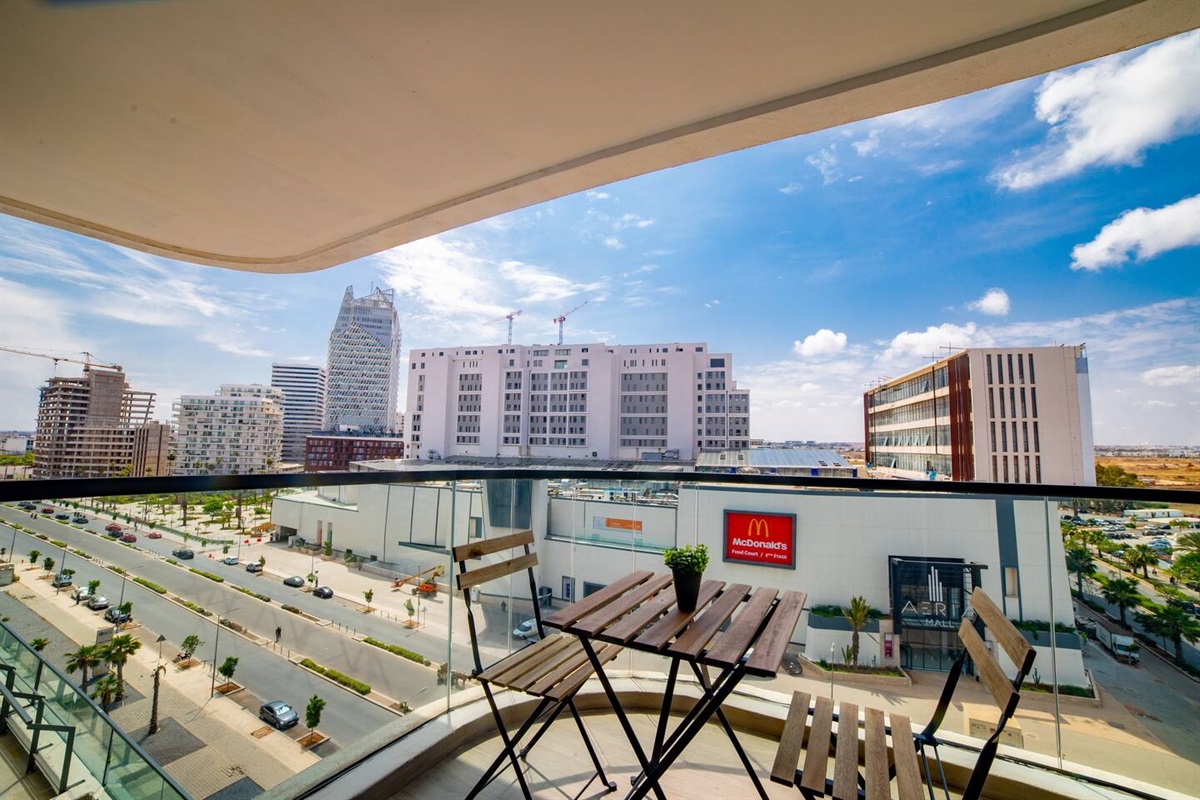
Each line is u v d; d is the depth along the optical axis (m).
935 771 1.84
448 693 2.05
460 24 1.84
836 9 1.67
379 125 2.46
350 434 75.88
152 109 2.37
